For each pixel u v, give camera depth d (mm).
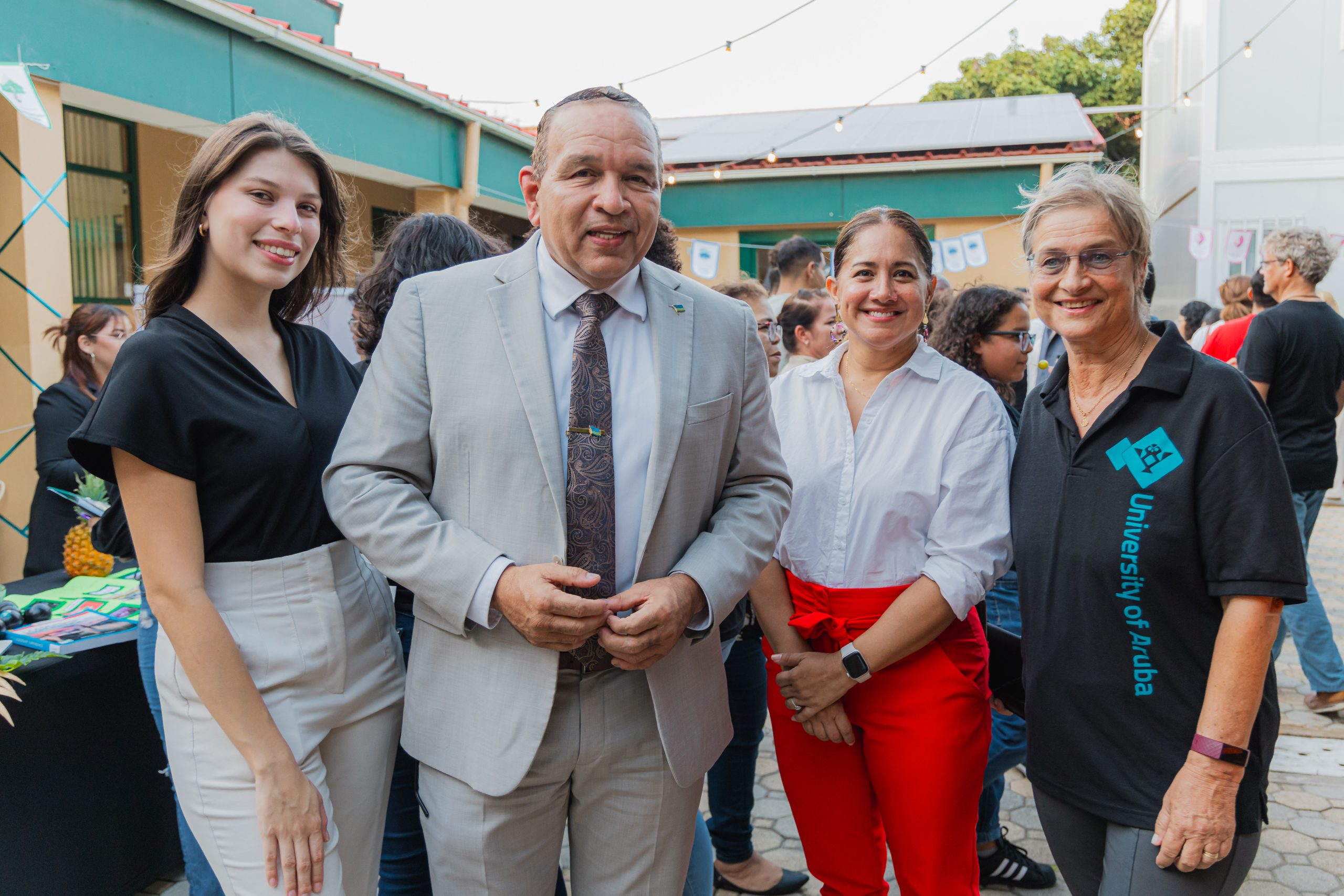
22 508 4363
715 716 1619
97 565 2701
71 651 2205
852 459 1932
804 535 1958
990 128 10742
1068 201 1539
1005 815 2996
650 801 1543
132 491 1346
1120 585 1488
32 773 2168
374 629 1605
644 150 1408
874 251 1858
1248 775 1462
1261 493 1387
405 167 7238
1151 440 1476
